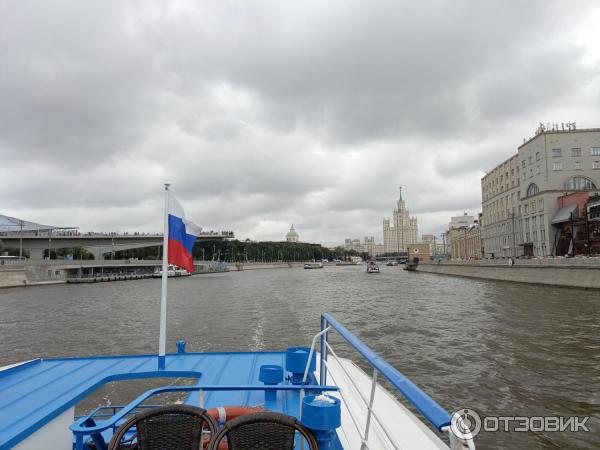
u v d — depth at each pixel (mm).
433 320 25844
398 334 21484
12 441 3328
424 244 178000
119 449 3016
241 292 52719
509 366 14844
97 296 48969
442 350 17594
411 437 4289
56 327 25875
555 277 48562
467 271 79938
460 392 12273
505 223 91688
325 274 117375
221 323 26188
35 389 4766
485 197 106625
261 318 28250
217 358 6973
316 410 3020
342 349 18188
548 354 16422
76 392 4594
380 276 97625
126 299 44562
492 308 30594
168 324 26219
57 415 4012
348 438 4211
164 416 3049
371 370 14508
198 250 172750
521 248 83750
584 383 12844
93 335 22953
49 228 99812
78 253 123000
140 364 6430
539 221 74500
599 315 25500
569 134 72125
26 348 19984
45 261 76500
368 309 32562
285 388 3568
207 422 3020
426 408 1883
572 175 71375
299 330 23297
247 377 5914
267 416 2951
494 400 11586
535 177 76250
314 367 5758
